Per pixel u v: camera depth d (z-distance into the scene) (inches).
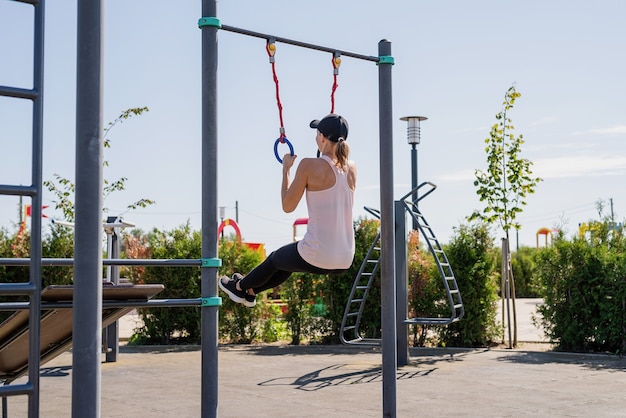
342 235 188.2
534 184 537.0
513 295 500.4
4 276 486.0
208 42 190.5
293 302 529.3
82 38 120.3
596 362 410.9
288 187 192.7
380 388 331.9
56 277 494.9
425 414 268.5
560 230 467.5
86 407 117.3
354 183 194.4
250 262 550.3
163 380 361.1
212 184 187.8
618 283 439.2
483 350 471.5
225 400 302.4
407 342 405.1
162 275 531.2
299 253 186.1
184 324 529.3
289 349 497.4
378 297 512.4
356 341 390.9
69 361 440.5
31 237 119.6
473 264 487.5
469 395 308.7
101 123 121.0
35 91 120.2
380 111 231.3
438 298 494.0
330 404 292.2
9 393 116.3
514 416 264.2
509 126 540.4
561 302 455.8
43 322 167.5
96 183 119.6
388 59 229.9
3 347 181.6
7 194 117.5
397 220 405.7
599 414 266.5
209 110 189.2
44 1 122.0
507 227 538.0
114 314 188.5
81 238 118.6
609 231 479.2
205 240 186.5
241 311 535.8
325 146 194.5
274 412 276.2
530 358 431.5
